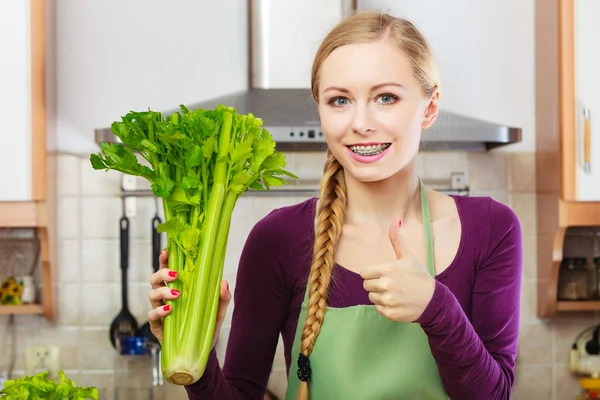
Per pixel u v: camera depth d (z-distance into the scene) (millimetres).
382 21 1251
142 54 3049
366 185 1353
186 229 1087
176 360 1080
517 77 3127
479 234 1383
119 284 3027
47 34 2844
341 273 1357
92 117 3027
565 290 3053
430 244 1360
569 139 2852
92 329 3016
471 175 3094
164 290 1089
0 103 2723
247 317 1406
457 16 3121
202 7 3062
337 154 1260
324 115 1253
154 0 3051
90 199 3021
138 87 3043
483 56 3127
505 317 1366
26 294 2945
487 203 1427
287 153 3041
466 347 1181
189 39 3061
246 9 3053
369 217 1368
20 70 2729
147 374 2846
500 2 3133
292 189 2980
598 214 2865
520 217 3098
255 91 2748
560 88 2855
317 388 1348
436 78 1309
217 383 1218
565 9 2844
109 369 3016
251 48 2781
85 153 3021
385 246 1354
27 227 2986
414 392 1322
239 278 1428
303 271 1395
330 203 1382
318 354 1348
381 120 1217
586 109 2844
